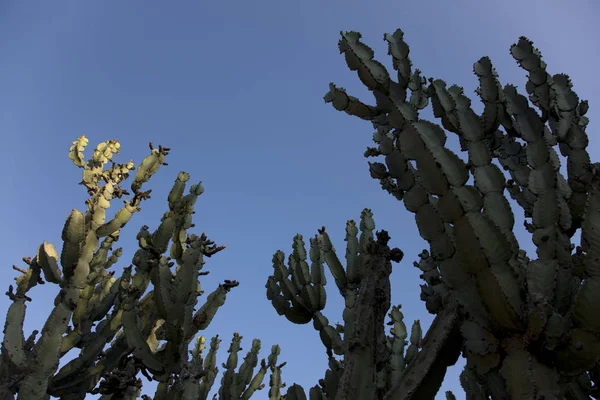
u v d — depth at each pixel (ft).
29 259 16.10
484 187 10.39
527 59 13.33
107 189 17.29
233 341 21.72
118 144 18.85
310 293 16.40
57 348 14.20
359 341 10.52
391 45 11.95
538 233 10.26
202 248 14.38
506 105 12.44
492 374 9.67
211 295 15.07
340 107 12.06
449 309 11.09
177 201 15.64
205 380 20.33
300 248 17.44
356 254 16.43
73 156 17.97
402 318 16.94
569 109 12.65
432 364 10.52
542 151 11.19
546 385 8.29
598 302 7.98
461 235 9.39
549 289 9.20
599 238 8.23
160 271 13.48
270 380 23.02
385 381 14.66
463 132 11.15
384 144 11.88
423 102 14.12
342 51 12.08
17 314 15.01
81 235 15.48
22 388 13.46
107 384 12.85
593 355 8.00
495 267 9.01
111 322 16.19
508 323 8.87
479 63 12.72
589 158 11.83
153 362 13.05
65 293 15.06
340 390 10.18
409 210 10.58
